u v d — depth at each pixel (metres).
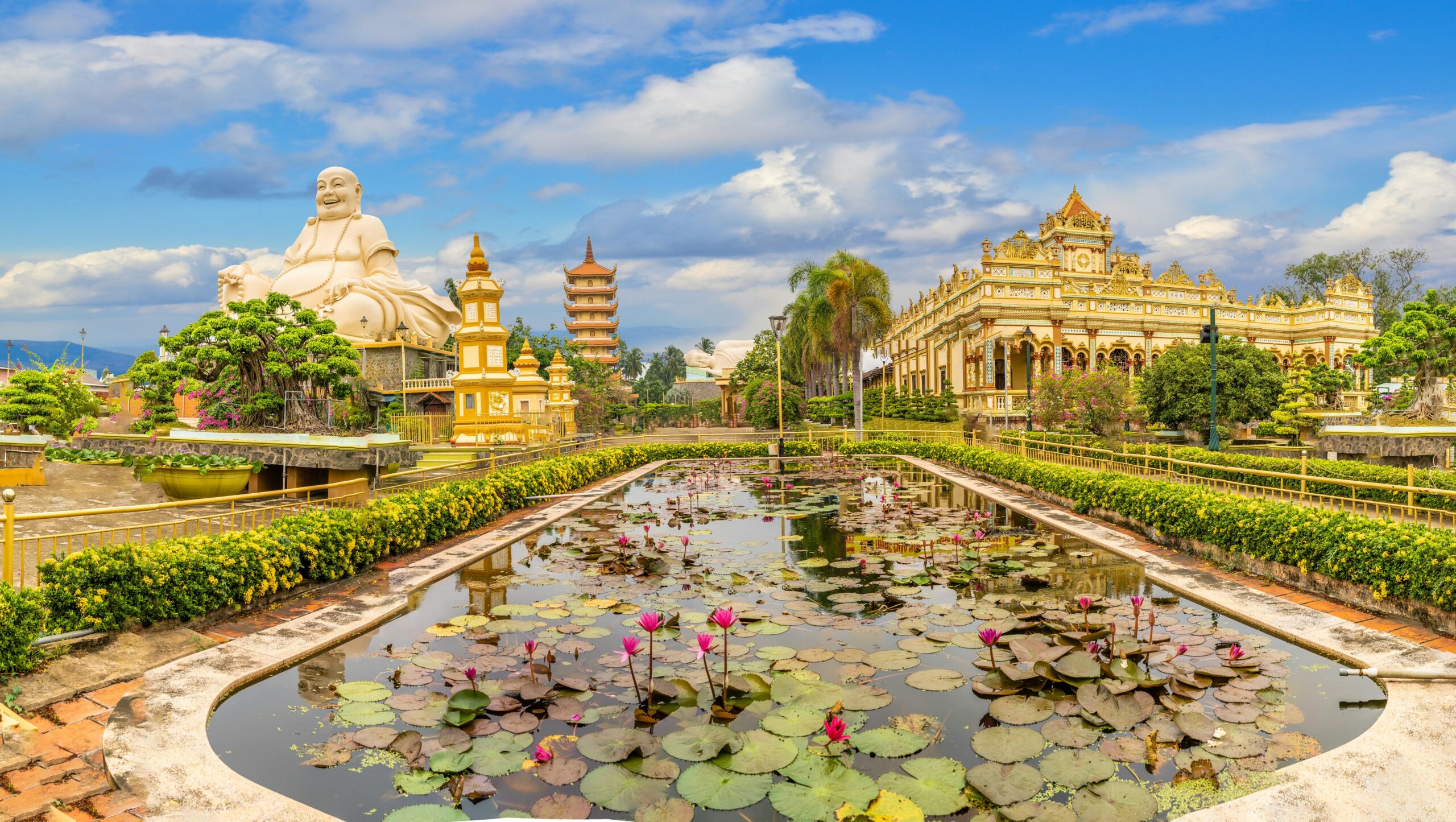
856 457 32.47
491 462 16.44
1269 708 5.97
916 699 6.29
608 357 90.38
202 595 7.81
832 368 49.16
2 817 4.46
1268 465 16.91
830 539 13.13
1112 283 42.72
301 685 6.68
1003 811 4.57
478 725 5.73
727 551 12.10
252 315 18.83
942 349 46.66
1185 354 30.50
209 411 19.00
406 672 6.83
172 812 4.60
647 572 10.69
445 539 12.75
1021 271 39.69
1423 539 7.63
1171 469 14.67
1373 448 19.05
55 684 6.18
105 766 5.12
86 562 7.06
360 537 10.20
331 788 5.01
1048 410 26.95
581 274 90.50
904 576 10.28
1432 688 6.14
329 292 40.34
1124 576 10.27
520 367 32.31
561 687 6.39
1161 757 5.23
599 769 5.07
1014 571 10.62
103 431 29.23
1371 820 4.43
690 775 4.99
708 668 6.71
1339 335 46.16
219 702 6.28
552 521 14.95
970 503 17.75
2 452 15.46
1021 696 6.19
